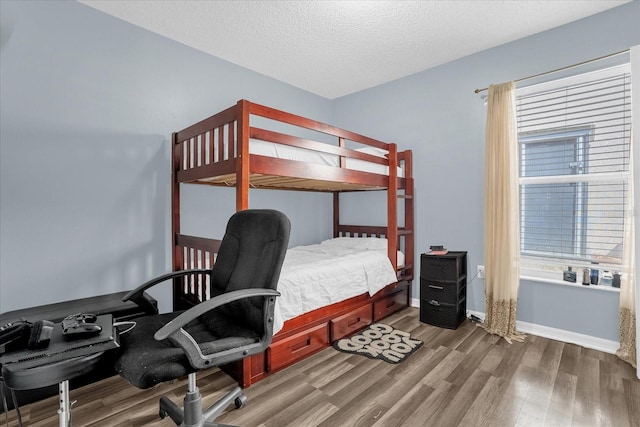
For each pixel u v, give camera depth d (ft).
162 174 8.59
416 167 11.00
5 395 5.17
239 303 4.43
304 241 12.56
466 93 9.77
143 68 8.20
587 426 4.89
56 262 7.00
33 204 6.72
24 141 6.61
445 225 10.33
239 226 5.04
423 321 9.43
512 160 8.35
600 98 7.73
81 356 3.46
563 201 8.34
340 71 10.80
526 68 8.65
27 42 6.59
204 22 7.93
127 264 8.00
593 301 7.69
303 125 7.09
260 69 10.63
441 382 6.17
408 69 10.68
